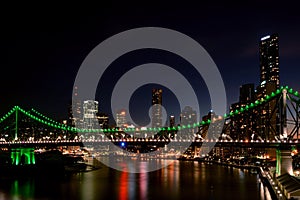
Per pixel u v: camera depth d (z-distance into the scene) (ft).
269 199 408.46
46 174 639.35
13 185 499.92
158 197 423.23
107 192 453.17
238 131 628.28
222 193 449.48
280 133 499.10
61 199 406.41
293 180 386.32
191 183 539.29
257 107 578.66
